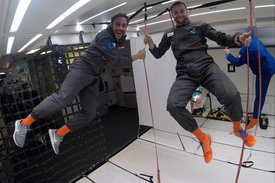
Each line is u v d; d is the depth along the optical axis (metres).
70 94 1.68
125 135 3.96
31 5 1.66
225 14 3.77
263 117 3.48
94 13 3.35
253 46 2.59
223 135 3.29
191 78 1.62
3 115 2.12
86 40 4.65
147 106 3.60
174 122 3.38
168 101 1.58
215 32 1.59
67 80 1.71
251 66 2.81
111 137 3.94
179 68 1.74
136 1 2.98
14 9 1.64
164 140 3.49
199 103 2.86
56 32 4.06
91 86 1.88
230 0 2.32
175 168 2.67
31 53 5.07
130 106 5.73
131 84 5.52
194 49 1.65
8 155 2.22
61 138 1.94
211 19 4.16
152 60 3.28
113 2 2.85
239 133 1.68
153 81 3.38
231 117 1.57
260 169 2.40
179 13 1.64
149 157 3.02
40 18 2.16
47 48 2.32
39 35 3.24
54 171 2.98
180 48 1.70
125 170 2.77
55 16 2.24
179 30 1.71
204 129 3.58
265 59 2.61
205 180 2.36
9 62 5.07
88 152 3.42
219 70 1.57
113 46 1.68
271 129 3.30
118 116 5.20
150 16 4.16
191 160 2.80
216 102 4.27
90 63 1.72
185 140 3.37
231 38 1.45
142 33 6.24
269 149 2.76
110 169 2.83
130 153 3.21
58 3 1.80
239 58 2.71
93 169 2.88
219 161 2.67
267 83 2.77
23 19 2.02
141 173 2.65
